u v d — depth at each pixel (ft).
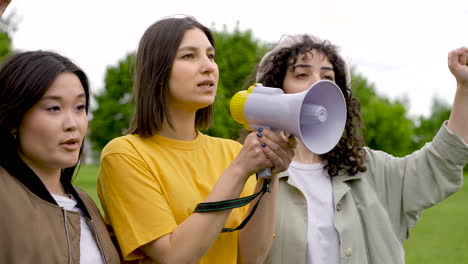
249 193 8.94
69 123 7.11
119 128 130.62
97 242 7.50
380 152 11.27
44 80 6.97
